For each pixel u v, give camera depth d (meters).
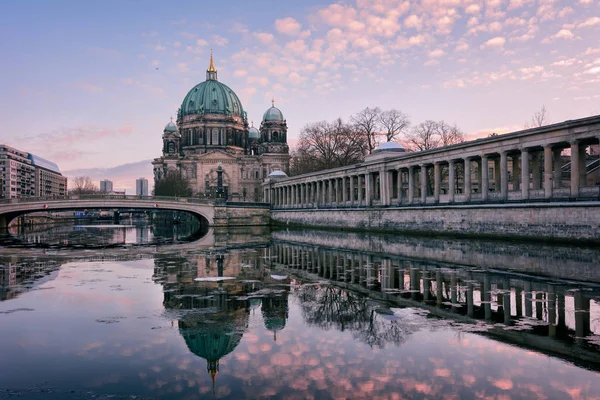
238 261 42.22
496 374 13.84
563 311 20.98
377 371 14.20
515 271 32.34
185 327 19.23
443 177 112.75
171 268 37.62
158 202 114.44
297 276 32.59
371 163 87.06
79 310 22.31
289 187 134.38
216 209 122.25
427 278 30.31
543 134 53.47
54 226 146.12
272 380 13.68
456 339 17.16
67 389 13.24
